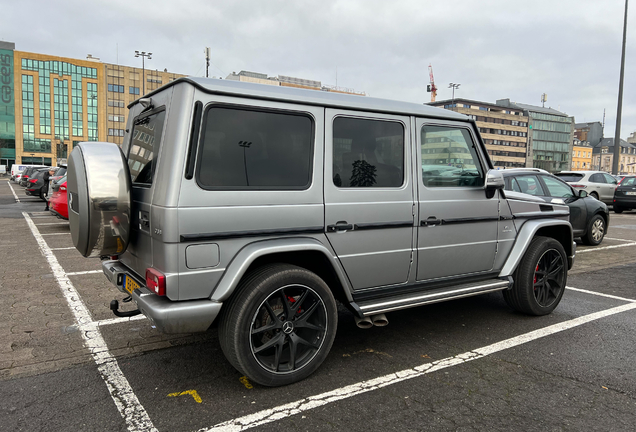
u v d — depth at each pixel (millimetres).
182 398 2811
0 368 3225
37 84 79875
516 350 3652
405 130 3500
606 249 8914
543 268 4523
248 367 2785
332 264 3059
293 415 2615
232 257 2746
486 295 5445
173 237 2541
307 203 3000
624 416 2637
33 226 11227
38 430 2434
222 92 2686
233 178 2746
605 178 16984
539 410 2697
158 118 2941
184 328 2607
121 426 2484
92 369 3230
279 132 2926
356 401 2787
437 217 3658
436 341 3854
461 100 101312
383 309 3281
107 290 5309
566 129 124250
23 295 5074
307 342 3049
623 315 4625
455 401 2797
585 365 3365
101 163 2842
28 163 81250
